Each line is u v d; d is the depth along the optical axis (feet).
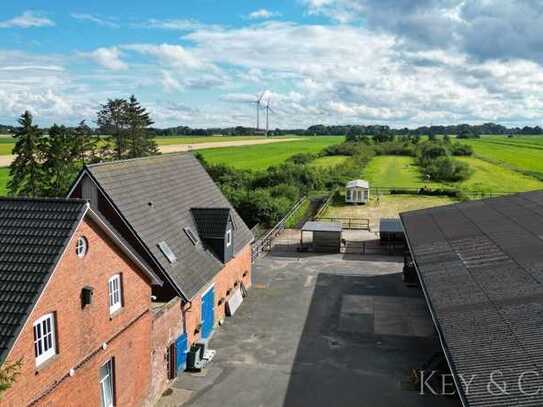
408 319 87.86
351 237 153.07
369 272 116.06
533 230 84.02
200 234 85.30
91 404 49.21
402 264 122.52
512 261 70.74
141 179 80.59
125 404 55.57
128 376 55.93
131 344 56.39
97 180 68.59
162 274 68.49
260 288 104.73
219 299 85.30
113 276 52.54
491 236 85.05
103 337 50.67
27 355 39.65
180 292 68.23
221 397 63.10
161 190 84.12
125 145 252.01
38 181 191.11
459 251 80.28
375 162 402.52
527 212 97.14
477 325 53.26
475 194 229.45
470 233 89.56
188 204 89.40
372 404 61.46
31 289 40.19
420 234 95.76
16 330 37.86
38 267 41.57
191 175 100.48
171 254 72.54
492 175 311.06
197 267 76.79
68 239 43.29
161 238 73.56
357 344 78.02
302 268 119.34
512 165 370.32
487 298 59.82
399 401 62.03
